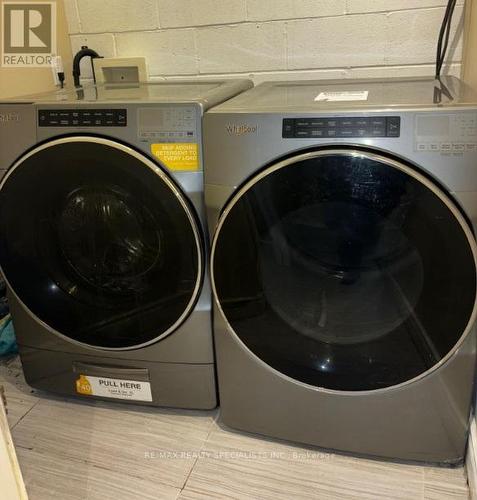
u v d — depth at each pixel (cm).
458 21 147
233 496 117
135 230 124
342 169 101
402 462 124
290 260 113
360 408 120
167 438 135
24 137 122
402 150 99
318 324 117
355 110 100
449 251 101
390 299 110
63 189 124
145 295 129
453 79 142
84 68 185
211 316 127
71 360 143
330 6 155
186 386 137
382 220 104
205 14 166
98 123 116
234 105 112
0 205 128
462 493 115
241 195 108
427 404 116
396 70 157
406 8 150
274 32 163
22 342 146
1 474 66
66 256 134
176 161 114
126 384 141
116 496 119
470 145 96
